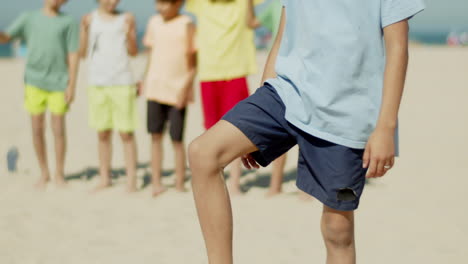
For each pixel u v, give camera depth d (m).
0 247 3.75
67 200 4.90
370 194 4.96
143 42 5.10
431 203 4.67
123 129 5.07
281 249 3.69
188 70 4.93
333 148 2.23
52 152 6.86
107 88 5.08
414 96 11.76
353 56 2.20
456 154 6.54
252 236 3.94
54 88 5.21
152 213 4.51
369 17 2.19
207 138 2.15
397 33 2.14
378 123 2.13
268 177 5.66
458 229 4.04
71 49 5.18
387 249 3.68
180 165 5.10
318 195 2.31
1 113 10.02
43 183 5.32
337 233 2.39
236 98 4.93
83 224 4.24
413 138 7.54
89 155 6.70
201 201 2.15
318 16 2.26
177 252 3.66
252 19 4.83
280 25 2.55
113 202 4.83
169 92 4.90
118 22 5.07
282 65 2.33
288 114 2.19
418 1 2.11
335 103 2.21
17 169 6.00
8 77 16.77
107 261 3.52
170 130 5.02
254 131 2.17
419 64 19.72
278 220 4.29
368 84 2.23
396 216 4.34
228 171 5.87
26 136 7.88
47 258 3.57
